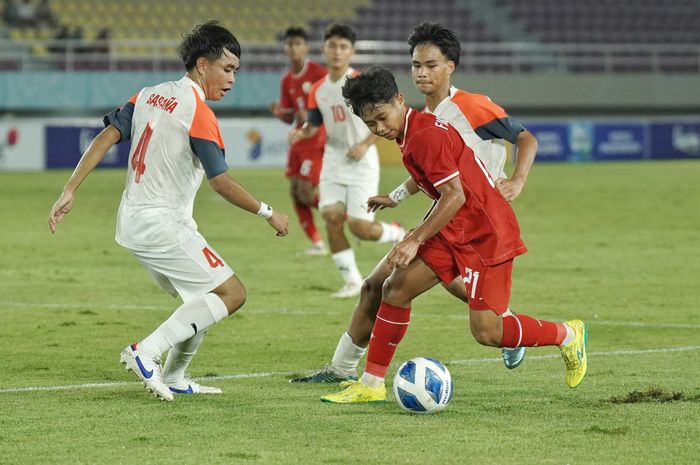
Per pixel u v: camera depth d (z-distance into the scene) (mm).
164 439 14766
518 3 109938
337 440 14711
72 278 34000
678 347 22656
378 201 19531
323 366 20766
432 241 16734
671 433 15070
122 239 17250
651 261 38094
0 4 95812
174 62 92875
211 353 22219
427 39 18922
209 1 105625
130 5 103250
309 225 40156
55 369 20344
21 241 43781
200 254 17094
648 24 111750
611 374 19641
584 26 109812
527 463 13562
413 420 15945
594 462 13602
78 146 83062
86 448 14281
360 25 105688
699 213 55250
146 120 17094
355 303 29219
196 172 17328
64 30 94750
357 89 15969
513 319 16844
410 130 16094
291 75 40219
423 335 24219
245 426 15547
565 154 94250
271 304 28984
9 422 15789
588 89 100812
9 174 78062
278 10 106938
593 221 51906
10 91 88312
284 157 87938
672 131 98438
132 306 28734
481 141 19047
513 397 17609
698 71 107250
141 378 16953
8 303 29125
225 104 92000
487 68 104750
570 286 32312
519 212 56031
